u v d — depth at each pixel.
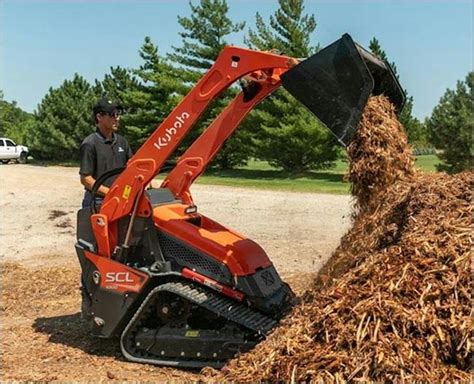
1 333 5.58
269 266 4.87
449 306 3.46
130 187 4.93
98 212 5.12
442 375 3.23
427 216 4.14
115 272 4.91
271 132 26.80
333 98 4.07
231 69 4.64
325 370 3.35
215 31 29.42
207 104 4.76
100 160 5.47
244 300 4.61
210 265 4.70
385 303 3.50
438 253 3.74
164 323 4.77
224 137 4.94
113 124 5.52
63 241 10.34
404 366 3.25
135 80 36.56
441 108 21.23
